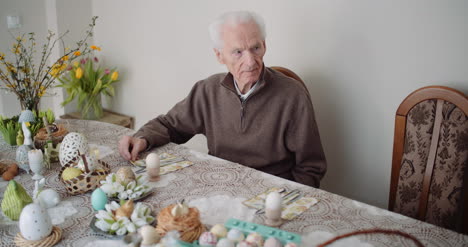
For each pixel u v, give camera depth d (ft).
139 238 2.80
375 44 5.38
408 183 4.72
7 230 3.08
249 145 5.01
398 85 5.32
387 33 5.24
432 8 4.82
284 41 6.30
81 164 3.74
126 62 9.23
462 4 4.60
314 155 4.90
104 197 3.34
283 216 3.24
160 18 8.11
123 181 3.55
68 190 3.66
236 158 5.17
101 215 3.02
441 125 4.43
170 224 2.80
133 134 5.34
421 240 2.86
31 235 2.81
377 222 3.13
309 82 6.18
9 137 4.82
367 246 2.81
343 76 5.80
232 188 3.76
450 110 4.36
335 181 6.32
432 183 4.54
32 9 9.12
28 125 4.19
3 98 9.44
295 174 4.96
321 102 6.14
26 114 4.80
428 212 4.60
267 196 3.30
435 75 4.99
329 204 3.43
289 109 4.82
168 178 3.99
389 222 3.13
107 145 4.97
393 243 2.83
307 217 3.22
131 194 3.45
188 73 7.97
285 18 6.18
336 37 5.71
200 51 7.60
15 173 4.06
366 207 3.37
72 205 3.47
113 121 9.23
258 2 6.44
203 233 2.71
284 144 4.97
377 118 5.63
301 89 4.91
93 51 9.88
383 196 5.87
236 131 5.08
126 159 4.51
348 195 6.24
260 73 4.83
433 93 4.46
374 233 2.95
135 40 8.82
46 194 3.42
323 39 5.85
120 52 9.29
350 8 5.47
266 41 6.53
